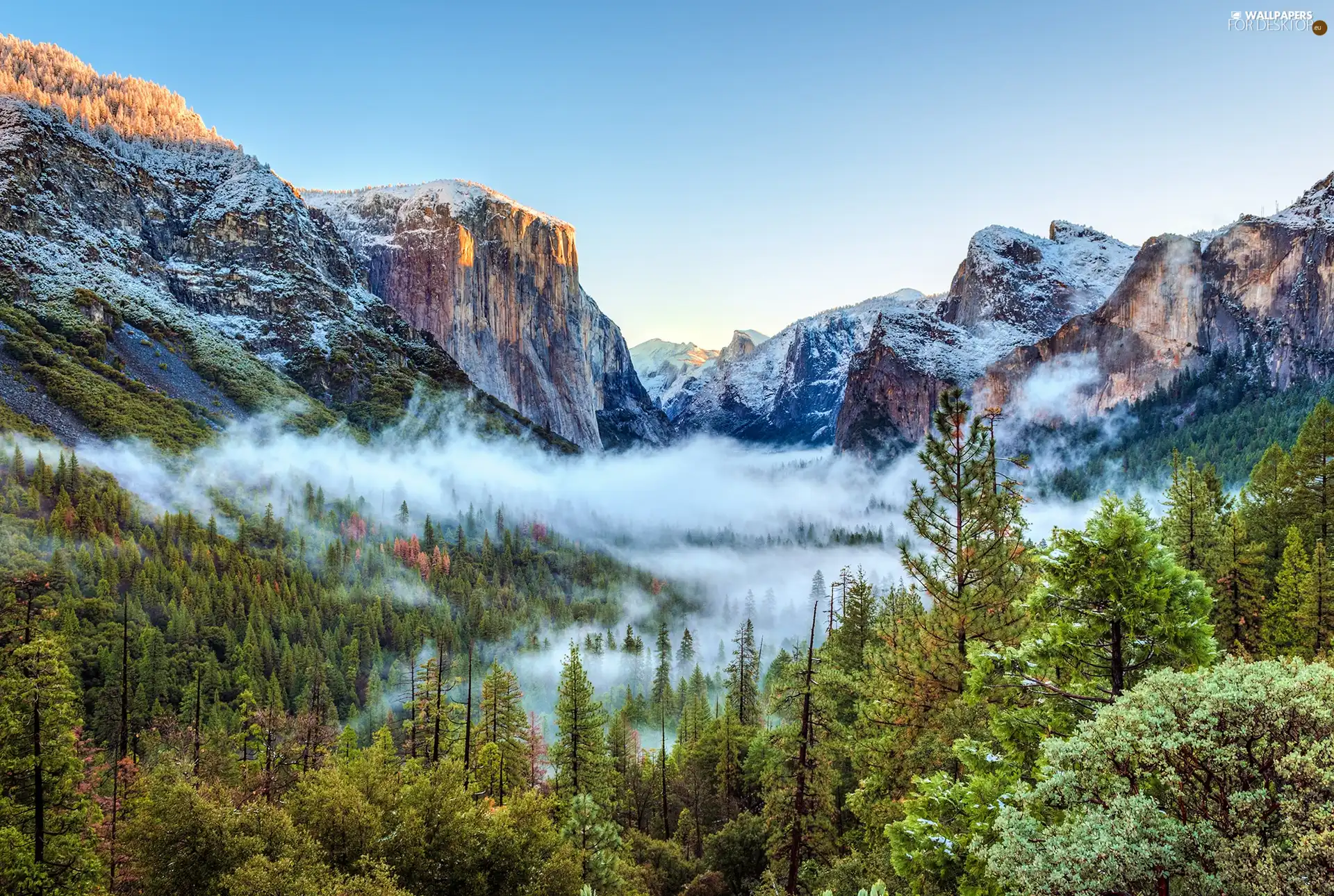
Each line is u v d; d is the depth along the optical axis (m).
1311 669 13.50
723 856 46.88
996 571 27.59
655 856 49.44
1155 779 14.10
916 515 29.45
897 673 29.12
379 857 31.86
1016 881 13.41
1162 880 12.09
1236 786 13.05
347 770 44.78
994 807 18.77
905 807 22.89
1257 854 11.55
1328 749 12.02
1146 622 19.98
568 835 39.97
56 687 29.16
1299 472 52.34
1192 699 14.07
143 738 69.50
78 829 29.89
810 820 32.38
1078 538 21.41
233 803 36.59
